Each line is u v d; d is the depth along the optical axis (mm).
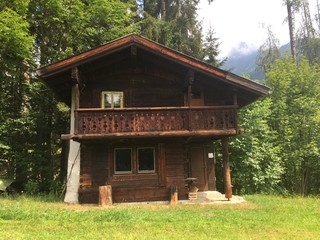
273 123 20125
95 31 19625
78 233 7688
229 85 13547
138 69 14578
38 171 17484
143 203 13086
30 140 18266
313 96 20609
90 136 12070
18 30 14977
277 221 9391
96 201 13203
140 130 12469
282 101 19984
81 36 19719
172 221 9133
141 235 7555
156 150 13953
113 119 12398
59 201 13461
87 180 13336
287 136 19469
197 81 14750
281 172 18516
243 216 9953
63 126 19156
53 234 7531
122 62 14469
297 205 12641
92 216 9492
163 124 12602
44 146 18625
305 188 20562
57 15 18297
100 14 19219
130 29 21047
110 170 13539
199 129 12734
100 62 13836
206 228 8383
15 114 17969
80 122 12258
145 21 23000
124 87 14375
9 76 17297
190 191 13781
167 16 25047
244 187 18250
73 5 18312
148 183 13594
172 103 14570
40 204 11922
